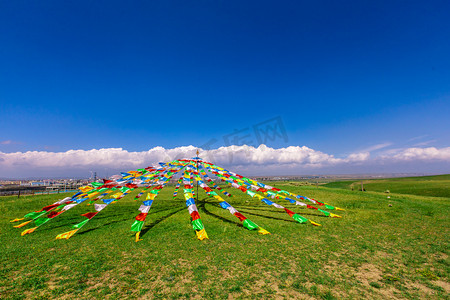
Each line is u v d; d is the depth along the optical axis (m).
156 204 13.77
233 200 15.53
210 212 11.17
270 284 4.17
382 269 4.84
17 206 13.22
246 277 4.44
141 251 5.89
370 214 10.54
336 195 17.28
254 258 5.40
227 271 4.71
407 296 3.80
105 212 11.36
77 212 11.45
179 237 7.09
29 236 7.30
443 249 5.97
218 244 6.41
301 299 3.68
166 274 4.57
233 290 3.95
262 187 12.34
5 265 5.04
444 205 12.91
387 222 9.01
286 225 8.58
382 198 15.83
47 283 4.24
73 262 5.19
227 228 8.12
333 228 8.13
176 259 5.36
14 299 3.70
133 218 9.91
